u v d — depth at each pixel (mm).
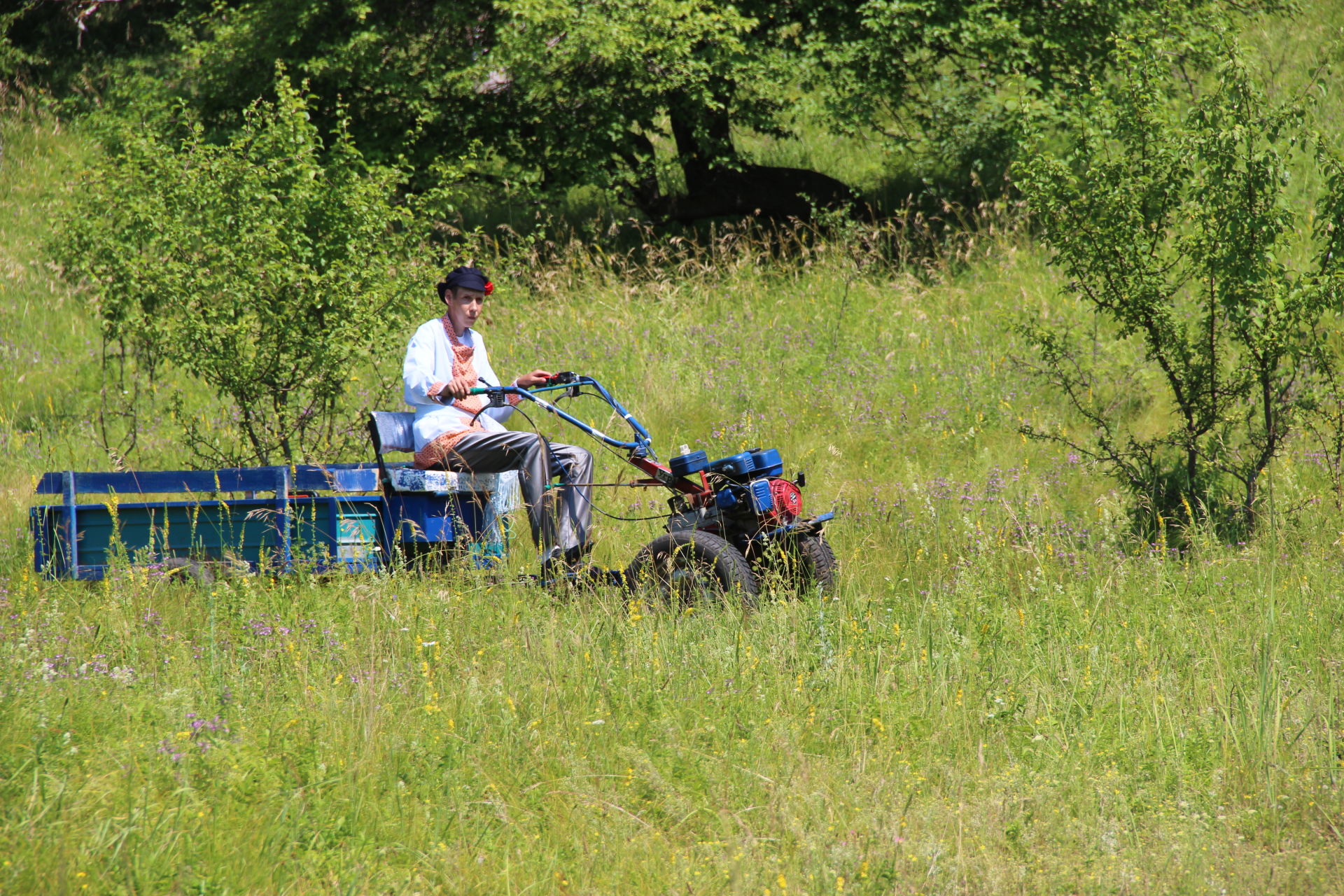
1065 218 27516
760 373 39781
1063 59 52750
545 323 46906
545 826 13852
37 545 22031
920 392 38281
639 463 23359
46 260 54844
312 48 54531
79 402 44250
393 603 20578
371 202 31219
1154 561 23891
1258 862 13258
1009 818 14312
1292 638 20297
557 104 54500
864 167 68312
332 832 13055
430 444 23812
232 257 28547
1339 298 25062
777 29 56125
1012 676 18484
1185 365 27375
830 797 14562
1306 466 30438
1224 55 26219
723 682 17641
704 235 61281
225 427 35469
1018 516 27328
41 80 86562
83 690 16125
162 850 12047
